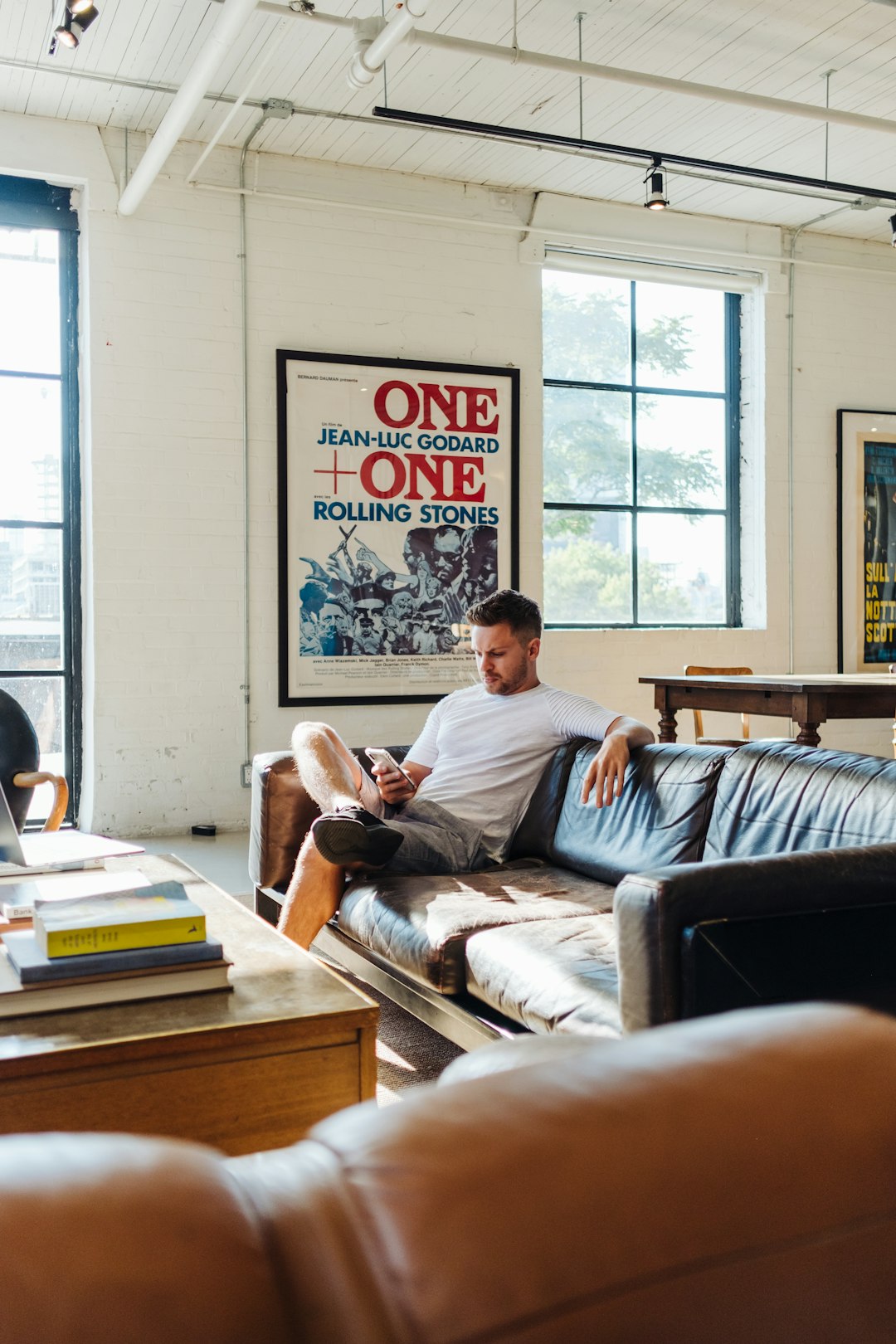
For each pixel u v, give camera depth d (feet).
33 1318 0.95
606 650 20.33
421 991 7.33
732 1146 1.23
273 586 17.99
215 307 17.48
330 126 16.97
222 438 17.58
